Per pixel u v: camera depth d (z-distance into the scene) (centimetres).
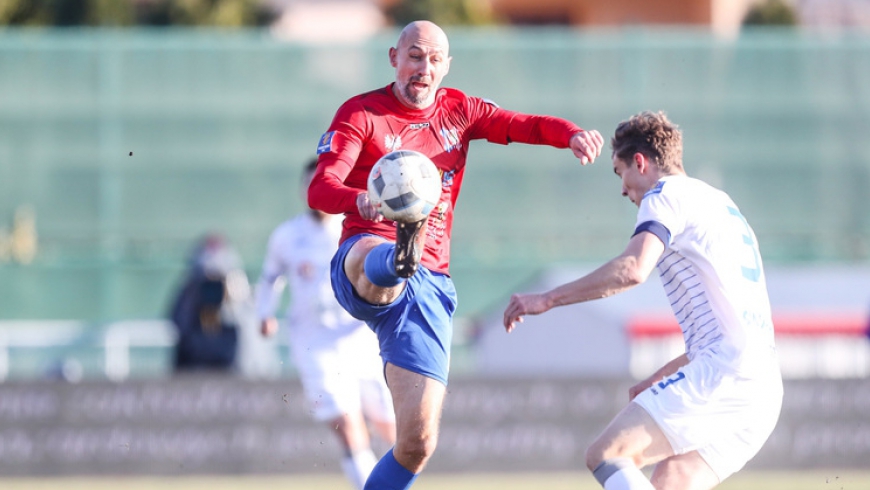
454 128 1692
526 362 4100
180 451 3256
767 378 1622
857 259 4950
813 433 3281
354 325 2508
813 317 3759
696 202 1631
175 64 4825
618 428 1617
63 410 3250
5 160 4800
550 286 4588
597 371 3791
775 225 4956
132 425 3259
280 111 4834
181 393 3272
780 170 4959
